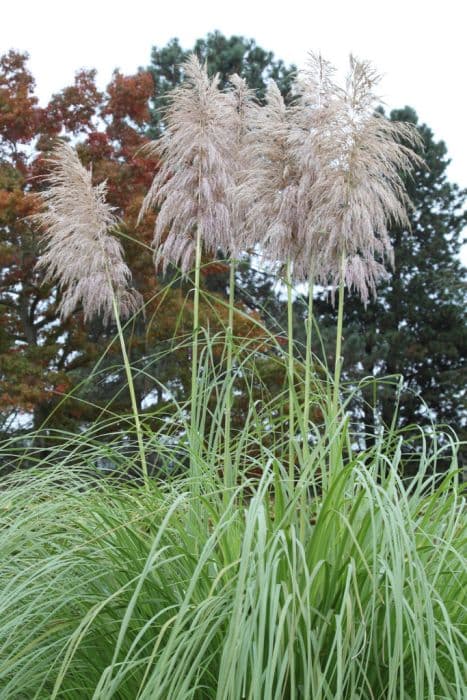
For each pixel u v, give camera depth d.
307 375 4.57
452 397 28.36
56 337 19.14
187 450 4.22
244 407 12.61
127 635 3.59
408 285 30.55
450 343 29.45
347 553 3.64
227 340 4.58
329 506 3.59
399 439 4.02
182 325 16.70
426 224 31.88
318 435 4.09
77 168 6.51
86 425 17.58
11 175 18.41
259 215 5.35
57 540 3.99
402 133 5.21
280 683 2.88
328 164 5.05
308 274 5.57
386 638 3.40
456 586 3.58
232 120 6.16
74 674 3.64
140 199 17.45
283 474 3.97
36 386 16.44
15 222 17.20
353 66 5.12
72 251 6.54
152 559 3.06
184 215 6.11
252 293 22.25
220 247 6.20
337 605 3.45
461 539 3.83
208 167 6.08
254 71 28.72
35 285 18.39
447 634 3.27
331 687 3.32
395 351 28.36
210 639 3.07
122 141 20.12
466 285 30.88
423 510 4.01
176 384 16.89
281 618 2.89
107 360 17.47
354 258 5.43
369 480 3.31
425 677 3.39
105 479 4.27
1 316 18.73
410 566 3.08
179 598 3.51
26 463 9.08
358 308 29.84
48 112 19.81
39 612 3.44
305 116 5.20
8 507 4.01
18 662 3.30
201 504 4.11
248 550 3.01
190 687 3.35
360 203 5.04
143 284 17.42
